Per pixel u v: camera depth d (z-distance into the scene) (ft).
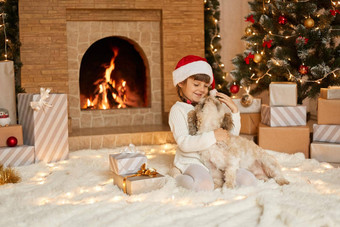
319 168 9.50
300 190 7.31
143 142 13.94
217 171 7.80
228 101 8.45
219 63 17.44
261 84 14.62
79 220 6.22
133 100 17.49
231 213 6.40
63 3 14.93
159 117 17.15
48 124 10.90
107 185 8.21
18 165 10.48
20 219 6.38
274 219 5.98
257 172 8.00
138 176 7.76
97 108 16.84
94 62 16.83
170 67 16.39
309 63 13.07
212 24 17.30
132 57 17.38
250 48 14.44
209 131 7.57
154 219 6.06
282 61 13.21
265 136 11.30
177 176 8.01
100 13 15.92
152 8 15.98
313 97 13.15
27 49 14.67
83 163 10.65
